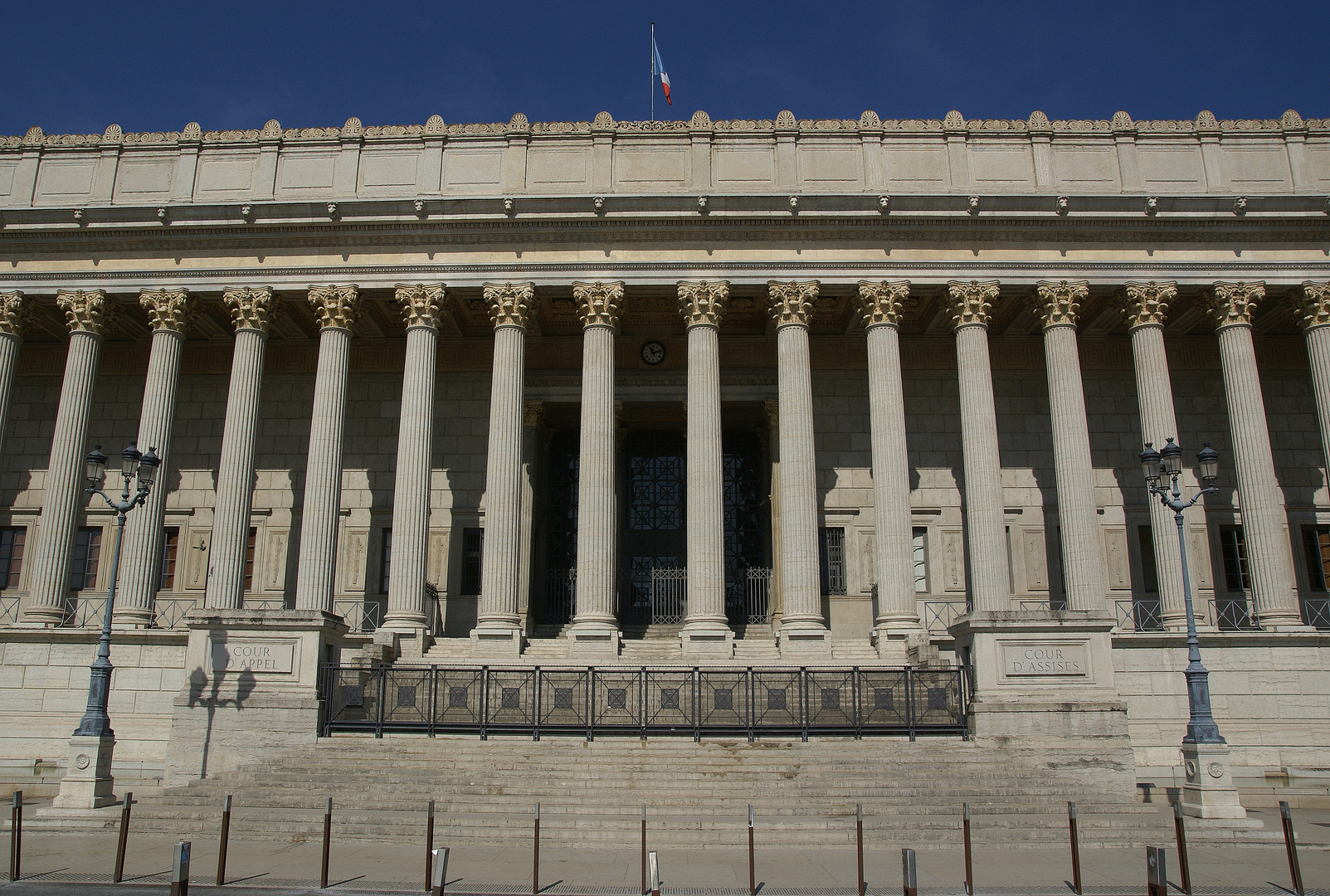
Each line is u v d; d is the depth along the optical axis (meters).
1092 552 35.16
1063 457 36.16
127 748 31.39
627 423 45.97
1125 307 37.72
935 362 44.00
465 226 37.69
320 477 35.94
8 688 32.31
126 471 25.55
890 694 26.88
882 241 37.72
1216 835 20.73
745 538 45.38
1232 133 38.56
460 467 43.31
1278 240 37.75
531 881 16.03
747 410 44.88
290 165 39.00
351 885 15.70
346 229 37.88
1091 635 25.84
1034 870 17.33
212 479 43.66
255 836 20.39
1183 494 42.28
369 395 44.25
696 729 25.83
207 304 39.62
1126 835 20.44
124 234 38.22
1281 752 31.08
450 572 42.31
